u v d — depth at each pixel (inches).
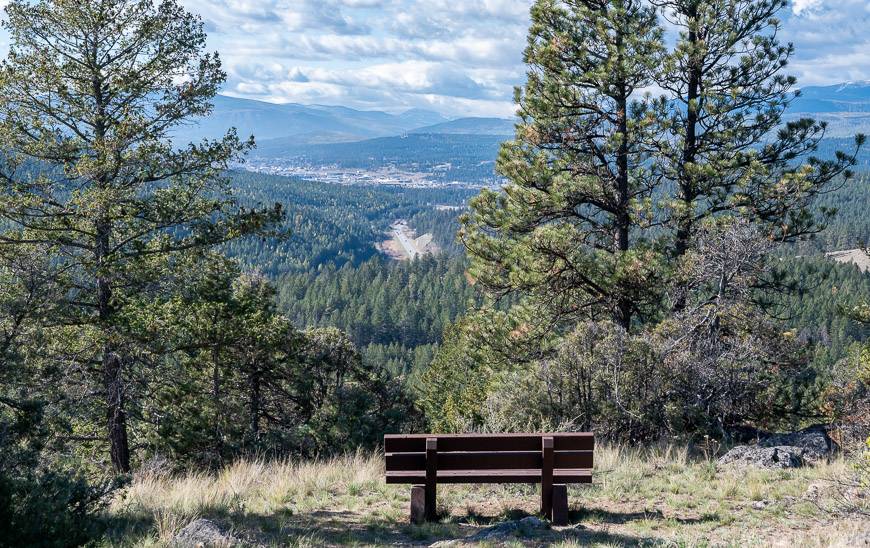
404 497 298.7
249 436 665.6
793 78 681.6
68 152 590.9
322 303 6269.7
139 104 617.3
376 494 304.5
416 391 2149.4
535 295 682.2
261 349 750.5
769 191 644.1
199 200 628.1
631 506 280.7
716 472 330.3
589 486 308.7
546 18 702.5
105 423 634.2
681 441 395.5
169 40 616.4
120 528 236.5
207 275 735.1
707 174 651.5
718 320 532.7
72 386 567.5
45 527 197.0
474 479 262.5
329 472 342.3
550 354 636.1
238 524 242.7
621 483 308.3
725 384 442.9
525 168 660.1
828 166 628.4
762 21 684.1
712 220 618.2
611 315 674.8
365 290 6870.1
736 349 463.2
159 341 622.8
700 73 703.1
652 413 415.5
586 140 705.0
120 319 590.2
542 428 384.2
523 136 708.0
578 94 689.0
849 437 381.7
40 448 256.8
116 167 576.4
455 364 1758.1
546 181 658.2
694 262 575.2
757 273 578.6
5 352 386.0
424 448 266.5
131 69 610.9
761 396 486.0
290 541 226.1
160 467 385.1
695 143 704.4
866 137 615.2
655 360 425.7
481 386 1020.5
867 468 256.1
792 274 635.5
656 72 666.8
